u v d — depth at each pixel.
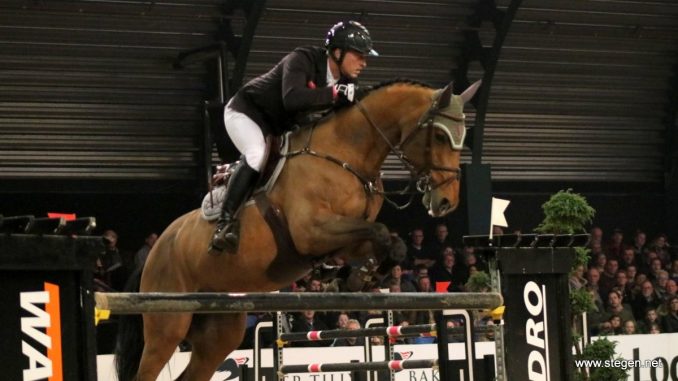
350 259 5.59
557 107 15.10
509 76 14.58
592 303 8.09
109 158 12.95
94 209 13.58
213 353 6.37
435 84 14.23
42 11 11.73
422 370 10.07
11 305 3.77
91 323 3.90
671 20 14.87
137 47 12.42
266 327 8.23
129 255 12.62
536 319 5.81
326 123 5.70
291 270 5.67
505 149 15.09
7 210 13.17
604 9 14.34
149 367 6.14
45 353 3.83
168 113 13.00
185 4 12.20
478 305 5.17
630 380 10.66
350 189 5.56
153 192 13.39
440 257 13.55
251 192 5.69
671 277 14.23
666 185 16.16
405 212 14.88
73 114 12.55
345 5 13.03
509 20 13.12
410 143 5.62
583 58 14.84
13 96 12.19
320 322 10.93
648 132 15.83
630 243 16.14
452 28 13.73
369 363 7.03
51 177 12.76
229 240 5.55
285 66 5.66
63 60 12.20
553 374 5.80
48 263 3.82
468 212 13.82
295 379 9.55
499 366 5.65
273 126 5.83
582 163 15.62
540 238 5.82
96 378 3.90
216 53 12.26
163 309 4.10
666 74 15.45
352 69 5.73
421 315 10.85
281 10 12.74
